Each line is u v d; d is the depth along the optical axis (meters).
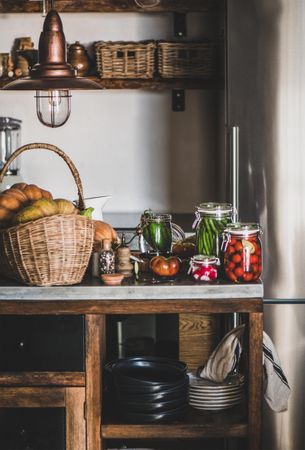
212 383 3.50
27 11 5.52
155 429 3.32
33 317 3.32
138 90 5.75
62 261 3.29
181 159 5.78
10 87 3.36
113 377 3.41
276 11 4.37
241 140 4.46
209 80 5.43
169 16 5.71
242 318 3.62
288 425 4.30
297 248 4.36
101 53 5.36
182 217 5.56
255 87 4.43
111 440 4.06
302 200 4.36
